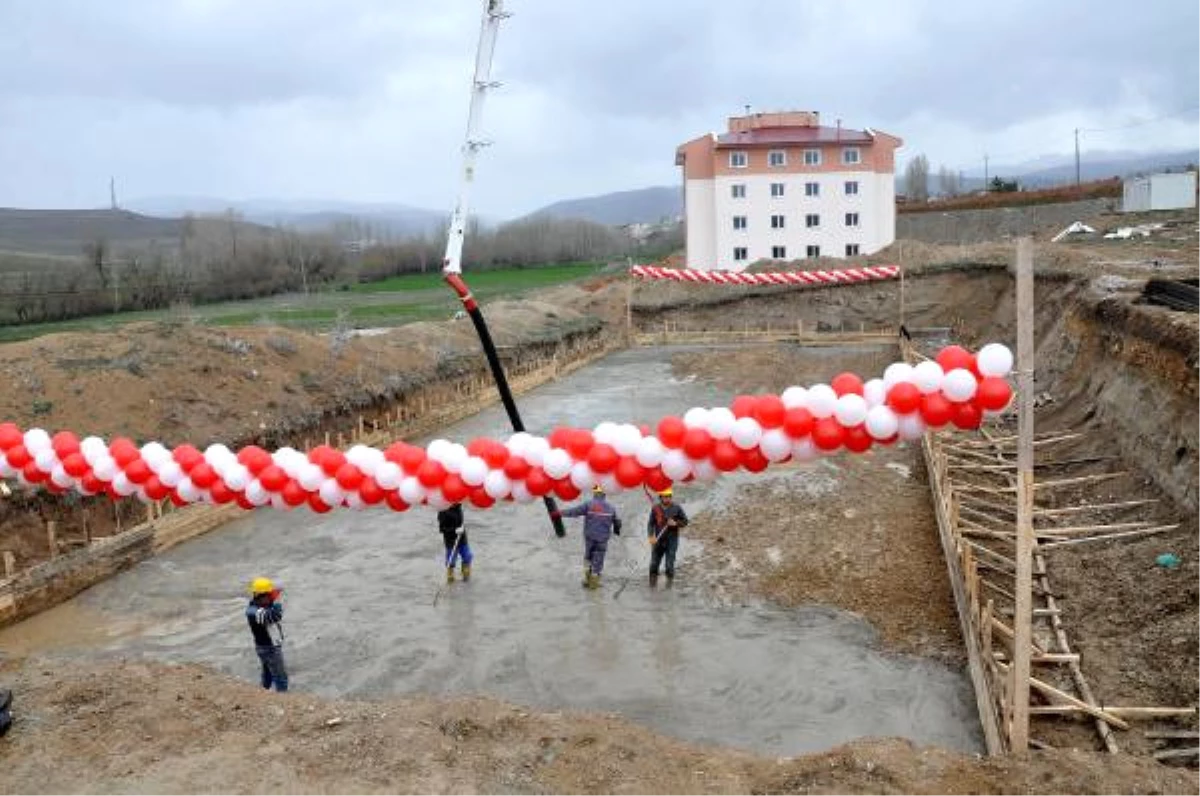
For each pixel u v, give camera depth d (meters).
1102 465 15.52
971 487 15.27
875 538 14.47
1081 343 20.47
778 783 7.18
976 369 8.15
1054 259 31.08
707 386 30.52
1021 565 7.60
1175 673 9.05
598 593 12.92
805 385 30.39
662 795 7.07
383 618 12.34
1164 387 14.23
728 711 9.72
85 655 11.54
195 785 7.27
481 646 11.39
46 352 18.86
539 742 7.83
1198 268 24.77
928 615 11.70
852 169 53.06
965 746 8.95
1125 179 60.34
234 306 50.91
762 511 16.06
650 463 9.49
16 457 11.66
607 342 40.28
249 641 11.85
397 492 10.36
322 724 8.16
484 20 12.77
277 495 10.73
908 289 41.62
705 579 13.28
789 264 46.81
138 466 11.17
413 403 24.77
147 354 19.58
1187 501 12.12
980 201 66.00
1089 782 6.82
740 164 53.53
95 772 7.50
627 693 10.14
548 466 9.78
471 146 12.74
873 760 7.29
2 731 8.05
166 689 8.90
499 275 76.25
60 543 14.04
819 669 10.52
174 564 14.62
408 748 7.71
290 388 21.33
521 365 31.58
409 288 65.25
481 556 14.61
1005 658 9.95
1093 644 10.02
